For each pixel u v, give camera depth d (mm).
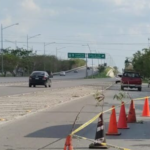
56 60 169875
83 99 32688
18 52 138375
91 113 21797
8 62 123062
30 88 49094
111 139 13688
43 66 144375
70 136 8445
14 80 81625
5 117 19312
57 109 23891
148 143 12984
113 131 14523
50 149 11758
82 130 15523
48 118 19344
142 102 30625
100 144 11820
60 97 33938
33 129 15719
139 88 50812
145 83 91938
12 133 14688
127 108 25109
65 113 21656
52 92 41188
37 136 14094
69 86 59062
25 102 28047
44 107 24828
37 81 52219
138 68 95250
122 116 16406
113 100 31625
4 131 15141
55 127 16328
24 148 11898
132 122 18188
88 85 64750
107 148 11852
